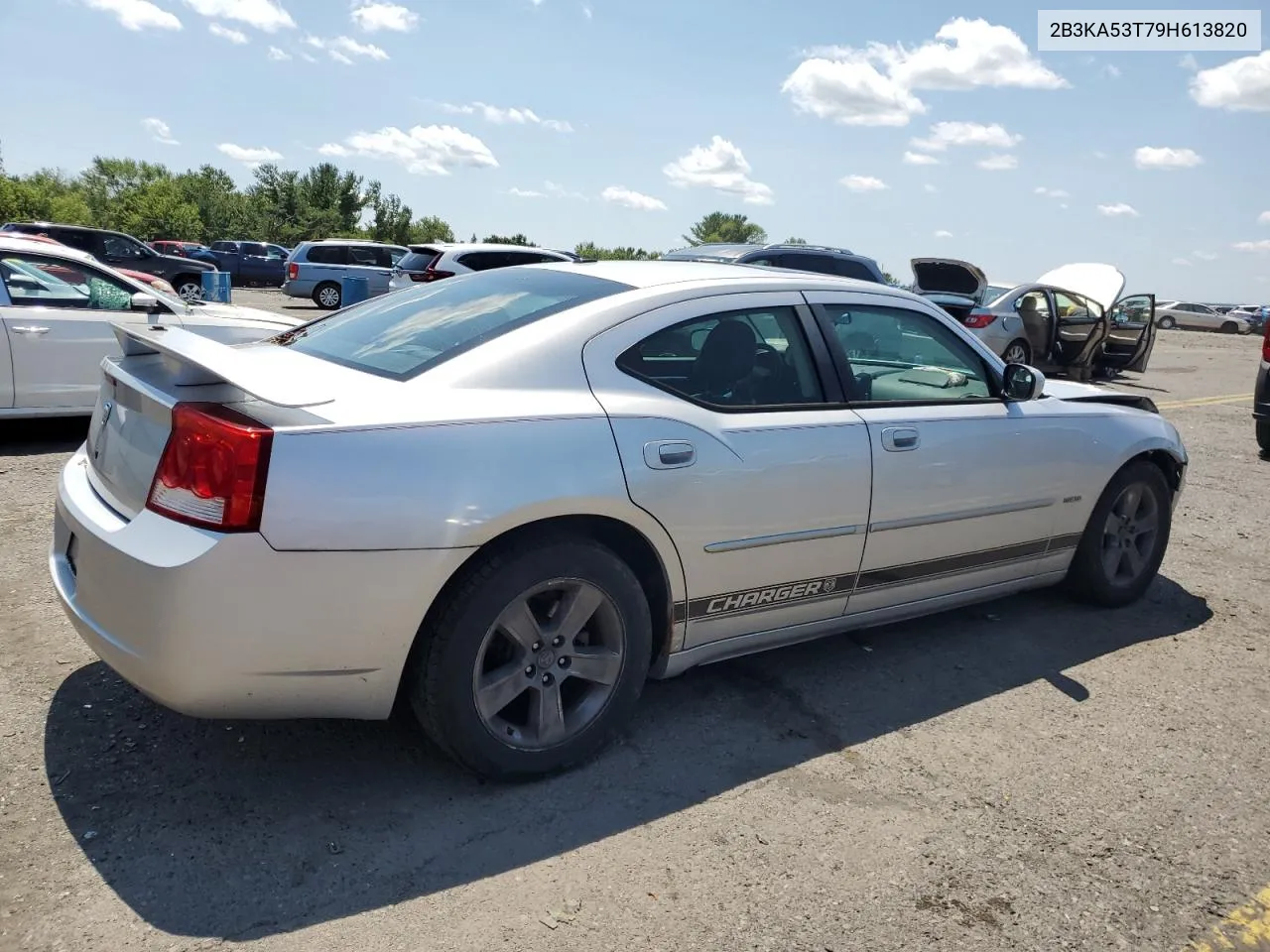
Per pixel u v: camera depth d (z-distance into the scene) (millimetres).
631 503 2916
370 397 2695
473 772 2865
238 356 2672
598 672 3029
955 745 3346
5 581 4234
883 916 2432
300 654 2516
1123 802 3035
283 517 2426
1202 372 19984
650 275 3469
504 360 2902
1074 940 2391
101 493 2834
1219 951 2389
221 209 68250
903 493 3646
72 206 65000
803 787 3012
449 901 2393
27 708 3180
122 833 2570
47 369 6887
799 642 3648
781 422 3344
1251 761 3346
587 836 2697
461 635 2703
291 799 2779
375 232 73000
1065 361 14711
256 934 2238
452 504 2600
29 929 2203
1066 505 4336
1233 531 6570
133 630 2477
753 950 2281
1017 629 4484
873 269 12453
